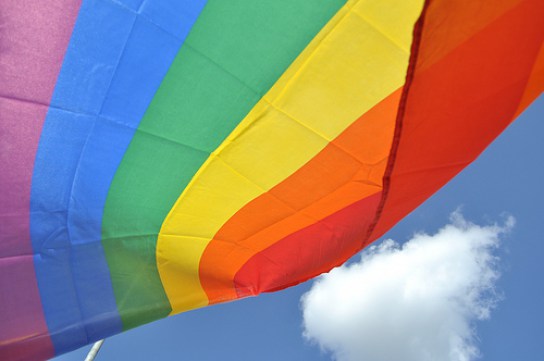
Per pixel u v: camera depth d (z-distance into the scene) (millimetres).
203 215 4008
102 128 3490
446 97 2910
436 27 2547
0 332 3889
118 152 3598
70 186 3717
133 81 3311
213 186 3830
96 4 3070
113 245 4070
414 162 3348
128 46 3193
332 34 3070
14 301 3895
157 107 3418
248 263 4422
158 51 3213
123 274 4180
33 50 3127
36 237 3840
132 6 3078
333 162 3631
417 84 2795
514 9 2562
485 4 2525
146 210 3939
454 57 2721
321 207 3938
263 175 3732
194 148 3607
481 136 3350
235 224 4090
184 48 3197
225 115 3453
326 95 3311
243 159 3662
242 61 3230
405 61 3064
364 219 4012
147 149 3607
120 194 3820
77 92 3316
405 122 2977
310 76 3258
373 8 2922
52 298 4020
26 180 3580
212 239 4191
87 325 4188
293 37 3109
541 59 2893
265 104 3396
